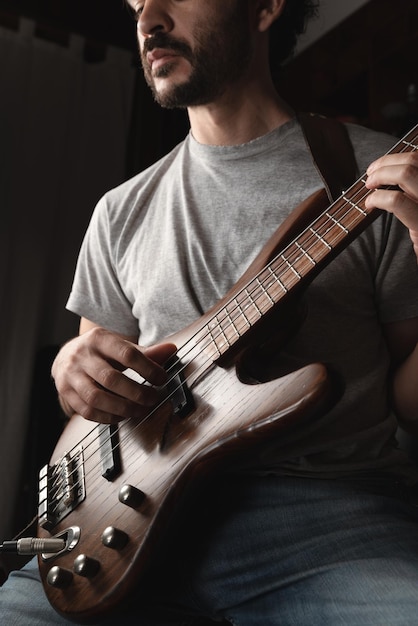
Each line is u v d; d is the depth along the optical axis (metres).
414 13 2.78
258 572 0.89
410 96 2.78
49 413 3.05
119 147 3.73
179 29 1.11
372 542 0.86
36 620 0.93
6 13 3.55
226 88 1.13
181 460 0.87
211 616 0.94
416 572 0.79
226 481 0.95
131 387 0.94
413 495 1.01
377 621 0.75
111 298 1.29
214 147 1.17
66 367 1.00
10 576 1.07
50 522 0.98
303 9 1.40
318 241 0.86
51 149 3.53
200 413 0.89
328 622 0.80
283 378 0.80
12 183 3.40
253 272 0.97
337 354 1.02
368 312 1.06
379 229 1.04
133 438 0.95
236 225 1.11
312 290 1.03
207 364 0.92
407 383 1.02
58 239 3.53
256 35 1.19
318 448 0.95
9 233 3.37
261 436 0.79
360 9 3.01
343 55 3.10
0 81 3.45
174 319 1.13
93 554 0.88
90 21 3.75
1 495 3.07
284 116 1.17
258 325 0.88
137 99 3.90
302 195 1.09
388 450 1.01
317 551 0.87
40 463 2.93
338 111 3.31
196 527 0.93
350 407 0.98
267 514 0.91
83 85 3.71
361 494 0.92
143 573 0.83
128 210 1.27
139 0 1.19
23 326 3.32
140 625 0.94
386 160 0.76
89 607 0.84
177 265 1.13
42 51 3.58
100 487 0.95
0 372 3.25
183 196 1.18
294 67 3.33
